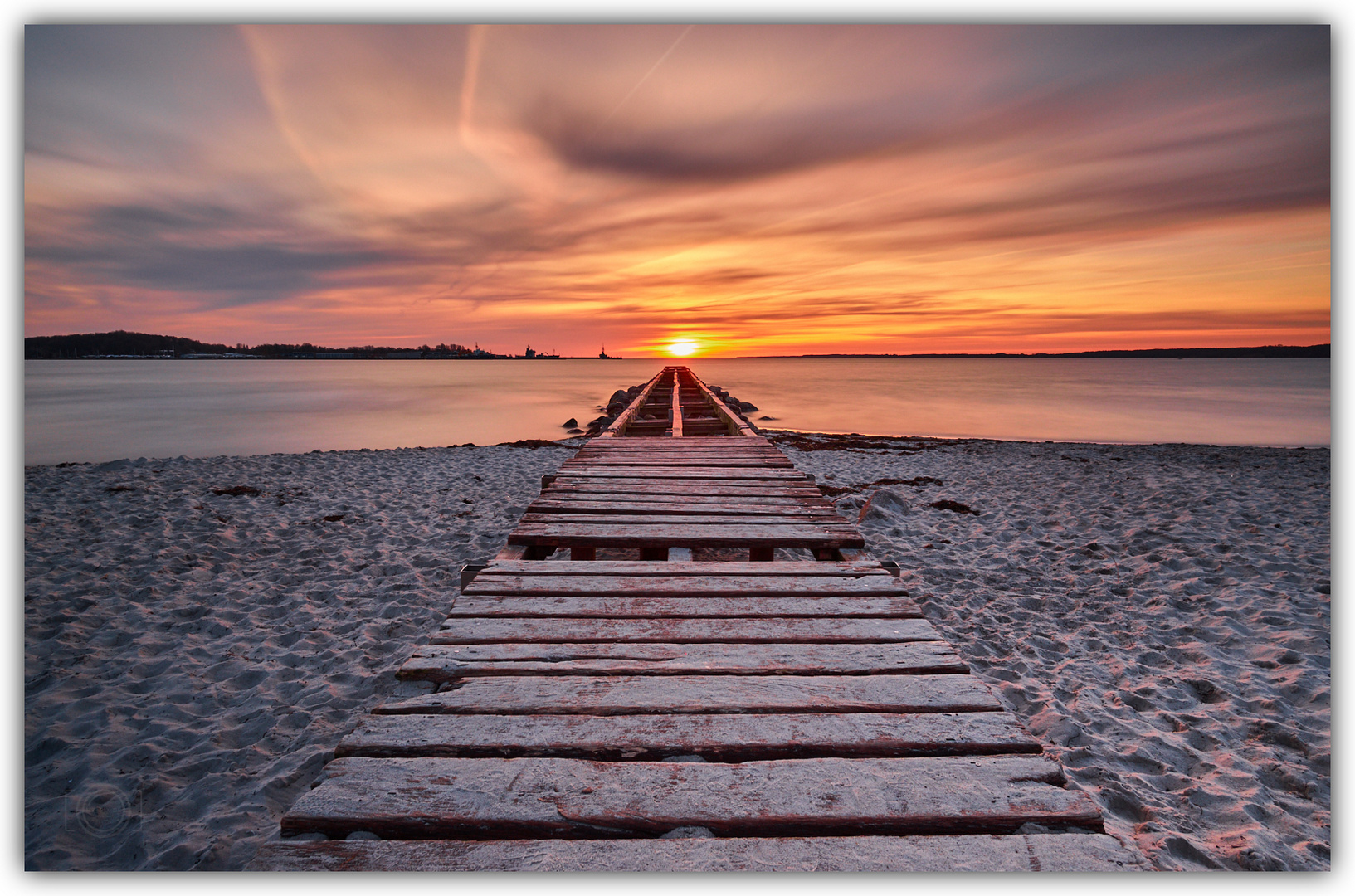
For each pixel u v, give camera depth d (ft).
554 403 96.58
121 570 16.05
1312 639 12.52
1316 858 6.98
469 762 4.83
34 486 25.81
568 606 7.80
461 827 4.25
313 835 4.26
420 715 5.41
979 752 5.01
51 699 10.25
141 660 11.60
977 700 5.68
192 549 17.85
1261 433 64.13
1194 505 23.97
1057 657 12.32
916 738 5.10
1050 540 20.01
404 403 96.43
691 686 5.91
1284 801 8.15
